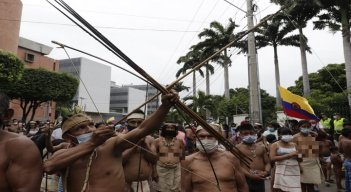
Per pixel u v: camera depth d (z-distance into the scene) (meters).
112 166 2.68
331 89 34.31
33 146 2.15
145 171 4.65
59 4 2.19
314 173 6.96
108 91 78.44
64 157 2.47
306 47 31.50
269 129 9.38
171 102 2.57
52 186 5.12
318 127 9.25
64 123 2.83
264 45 33.44
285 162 6.33
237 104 33.16
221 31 32.28
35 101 29.52
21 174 2.03
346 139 6.98
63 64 42.06
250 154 6.08
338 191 9.20
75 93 31.09
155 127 2.65
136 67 2.40
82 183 2.60
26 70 27.88
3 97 2.13
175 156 6.13
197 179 3.59
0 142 2.07
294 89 39.12
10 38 30.05
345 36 22.30
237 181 3.69
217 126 3.74
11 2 30.17
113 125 2.61
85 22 2.20
